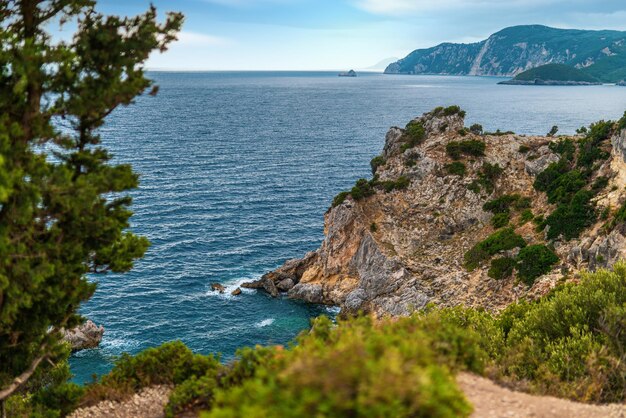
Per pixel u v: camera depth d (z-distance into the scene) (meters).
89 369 50.16
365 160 148.50
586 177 63.16
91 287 19.64
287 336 58.81
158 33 18.27
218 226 89.81
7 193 13.88
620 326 21.73
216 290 68.25
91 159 18.42
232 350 55.28
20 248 15.23
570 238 56.78
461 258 65.25
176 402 16.95
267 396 9.05
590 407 14.98
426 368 10.02
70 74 17.17
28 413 19.27
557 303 27.14
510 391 15.35
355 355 9.32
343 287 69.88
